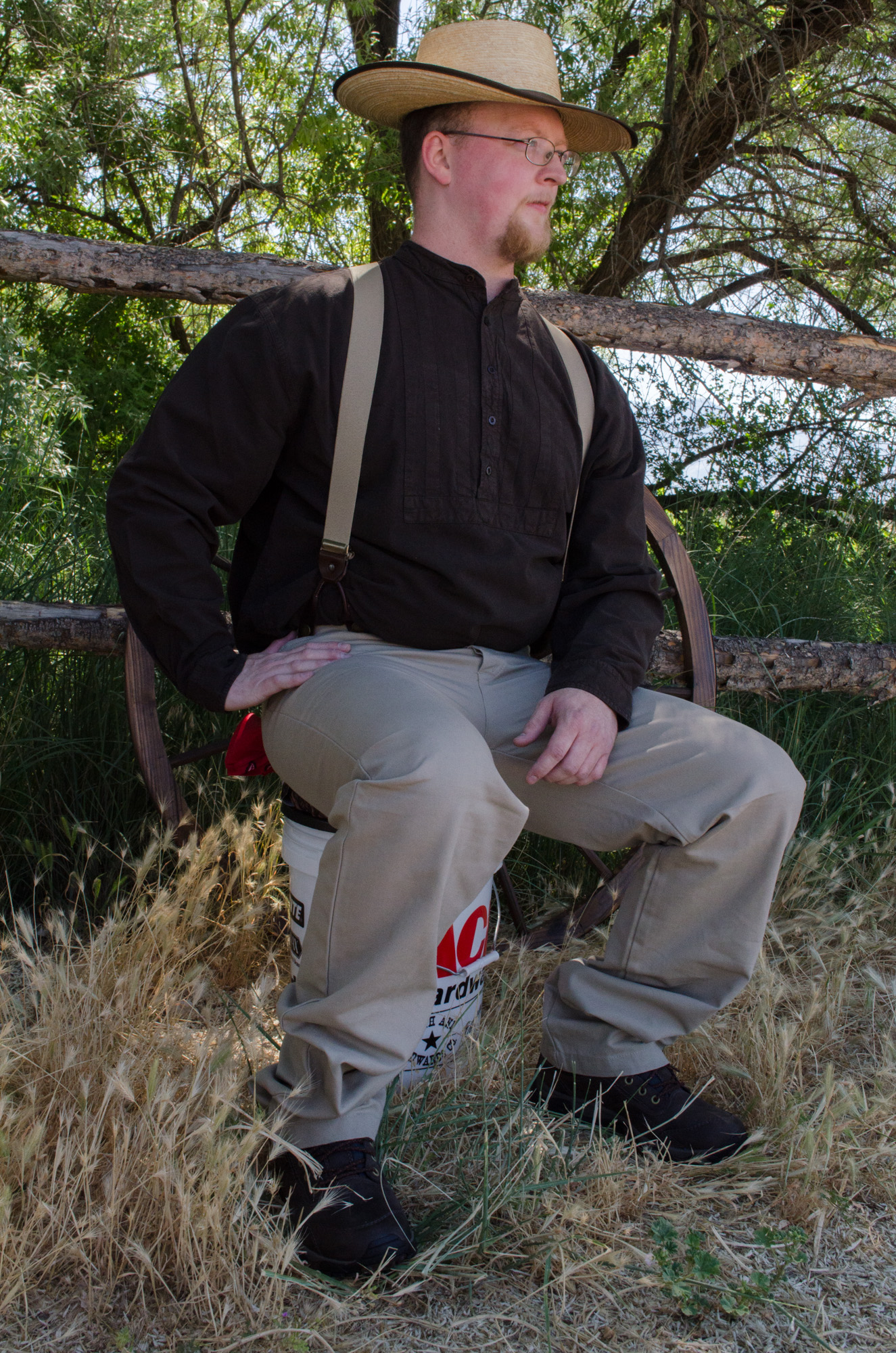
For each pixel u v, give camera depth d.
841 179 5.79
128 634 2.44
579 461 2.10
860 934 2.68
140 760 2.48
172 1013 2.09
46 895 2.65
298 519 1.98
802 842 3.02
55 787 2.80
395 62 1.97
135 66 7.56
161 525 1.88
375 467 1.92
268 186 6.77
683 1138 1.92
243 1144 1.56
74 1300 1.50
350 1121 1.67
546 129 2.04
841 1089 1.97
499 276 2.08
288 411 1.92
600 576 2.12
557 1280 1.55
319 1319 1.49
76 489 4.33
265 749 2.00
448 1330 1.49
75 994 1.94
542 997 2.44
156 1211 1.57
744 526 4.59
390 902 1.63
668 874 1.94
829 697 3.43
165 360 8.27
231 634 1.94
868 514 4.82
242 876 2.53
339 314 1.93
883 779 3.31
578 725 1.88
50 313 7.92
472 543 1.96
